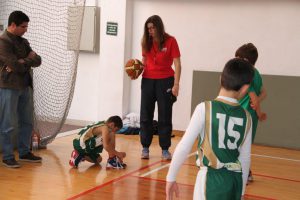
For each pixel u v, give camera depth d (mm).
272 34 5660
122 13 6309
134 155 4738
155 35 4270
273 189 3693
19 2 5602
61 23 5512
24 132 4195
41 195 3199
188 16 6086
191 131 1691
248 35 5789
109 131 4086
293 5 5516
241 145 1711
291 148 5566
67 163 4238
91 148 4086
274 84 5602
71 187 3439
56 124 4918
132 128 6070
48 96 5066
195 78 6016
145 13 6363
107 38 6441
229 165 1684
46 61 5473
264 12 5676
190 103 6176
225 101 1718
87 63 6785
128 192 3367
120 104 6457
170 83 4414
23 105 4125
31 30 5480
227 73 1705
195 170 4156
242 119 1706
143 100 4520
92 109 6828
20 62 3785
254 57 3346
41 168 3998
